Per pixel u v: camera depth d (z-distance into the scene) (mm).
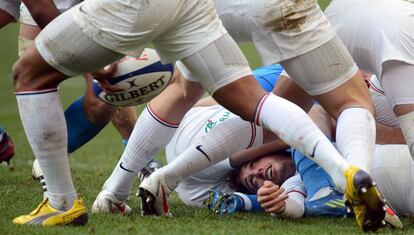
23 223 15930
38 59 14969
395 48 16688
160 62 15930
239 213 18219
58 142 15445
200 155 17844
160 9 14523
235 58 15320
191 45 15117
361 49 17297
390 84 16891
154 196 17672
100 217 17156
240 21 16516
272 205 16797
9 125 40125
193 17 15062
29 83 15172
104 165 27469
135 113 23406
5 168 25859
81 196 20625
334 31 16375
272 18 15969
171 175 17781
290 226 16438
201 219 17266
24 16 21203
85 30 14664
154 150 18375
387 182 17484
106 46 14734
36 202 19188
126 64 15688
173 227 16062
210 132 18016
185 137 19609
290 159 19094
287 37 16078
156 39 15320
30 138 15453
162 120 18234
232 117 18172
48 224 15781
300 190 18016
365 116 15891
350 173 14203
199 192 19750
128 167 18141
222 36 15266
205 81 15430
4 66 60312
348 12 17375
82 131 18297
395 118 19203
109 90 15859
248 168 19250
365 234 15477
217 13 16766
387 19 16859
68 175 15836
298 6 15914
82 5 14820
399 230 16203
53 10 15266
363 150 15406
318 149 14773
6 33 73562
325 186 17719
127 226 16078
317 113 18797
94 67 15133
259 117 15258
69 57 14836
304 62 16188
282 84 18141
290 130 14930
